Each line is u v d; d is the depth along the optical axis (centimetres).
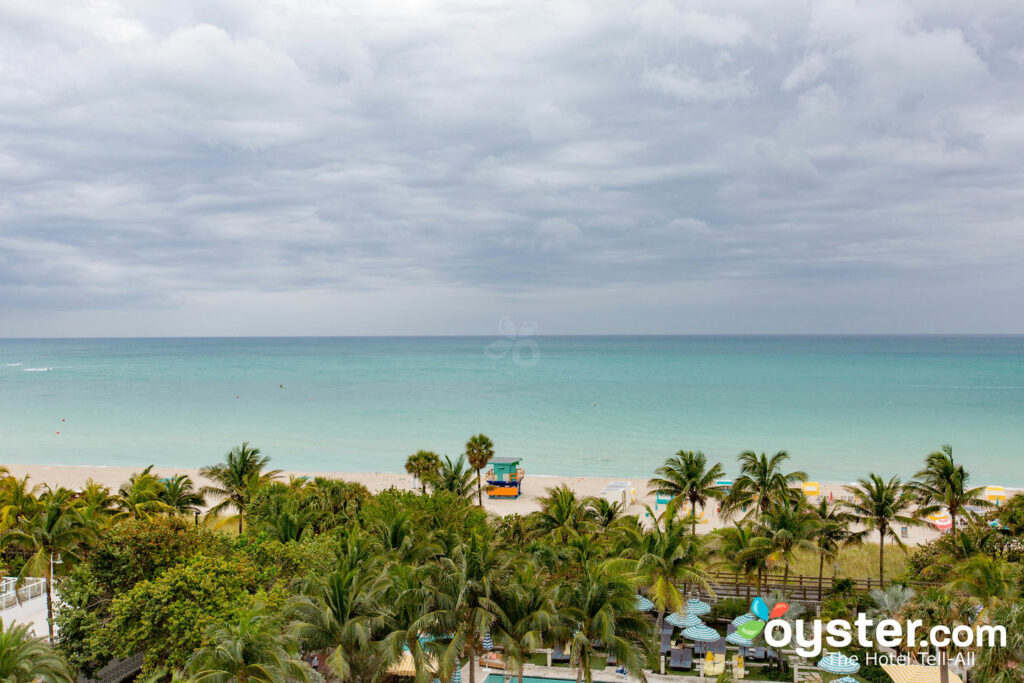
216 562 3278
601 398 18488
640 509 7406
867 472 9975
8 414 16900
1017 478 9700
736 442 12231
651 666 3822
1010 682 2773
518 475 8719
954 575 3734
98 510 4600
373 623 2855
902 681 3369
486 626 2897
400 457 11631
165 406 18050
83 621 3195
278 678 2267
